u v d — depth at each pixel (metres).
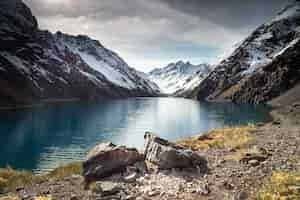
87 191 13.15
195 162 16.06
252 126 40.59
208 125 96.06
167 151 16.03
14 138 74.31
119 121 112.56
